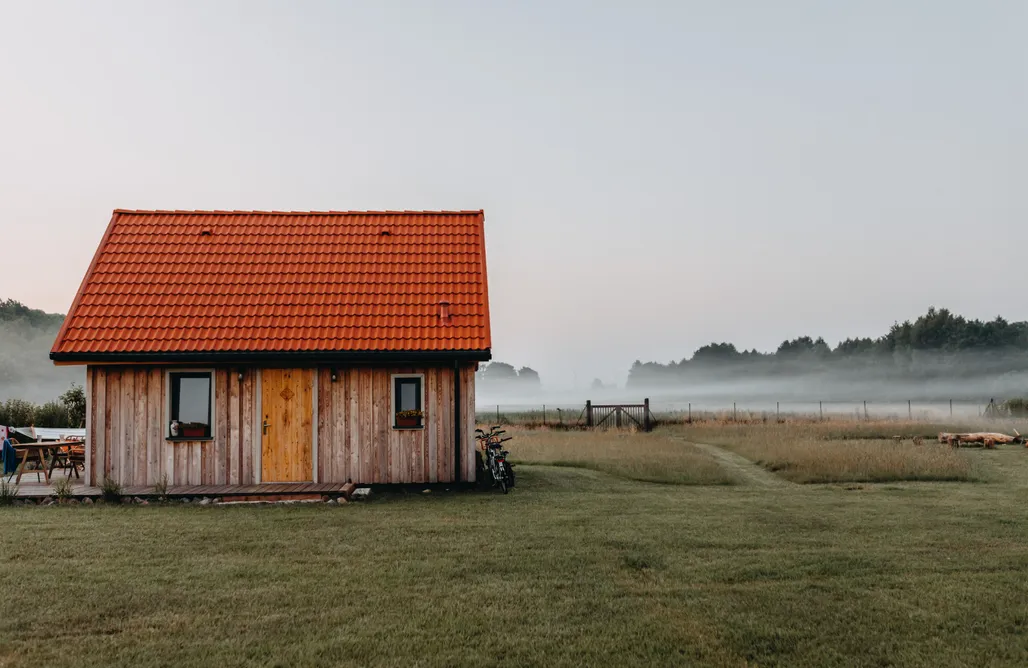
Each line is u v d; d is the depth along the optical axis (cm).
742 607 756
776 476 1912
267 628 686
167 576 842
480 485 1650
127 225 1909
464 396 1662
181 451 1595
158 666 602
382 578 845
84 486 1552
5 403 2659
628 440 2777
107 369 1595
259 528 1123
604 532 1095
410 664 611
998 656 641
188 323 1647
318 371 1639
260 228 1964
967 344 10644
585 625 700
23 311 11569
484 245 1939
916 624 711
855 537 1076
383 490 1611
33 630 675
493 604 758
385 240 1950
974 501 1432
